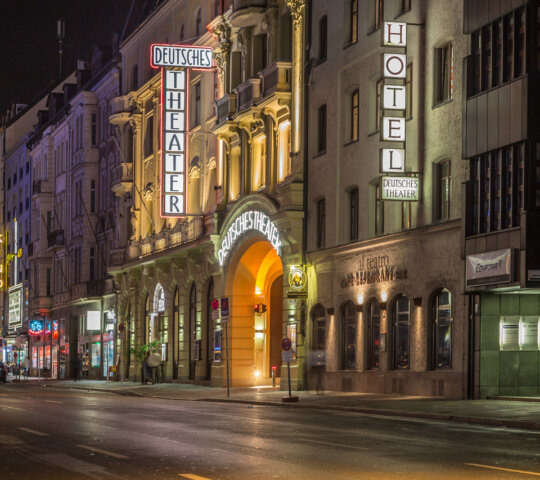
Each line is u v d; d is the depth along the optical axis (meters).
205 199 51.91
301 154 41.31
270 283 47.94
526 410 24.89
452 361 31.38
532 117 28.09
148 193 60.06
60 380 74.06
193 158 53.81
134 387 50.56
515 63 28.83
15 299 100.75
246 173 46.47
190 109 54.59
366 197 36.97
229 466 14.01
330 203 39.38
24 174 98.56
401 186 32.88
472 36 30.73
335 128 39.19
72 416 25.38
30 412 27.33
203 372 51.03
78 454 15.77
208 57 50.72
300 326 40.84
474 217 30.38
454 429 20.59
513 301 30.55
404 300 34.56
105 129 71.25
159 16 58.62
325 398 33.50
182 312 54.12
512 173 28.73
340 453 15.56
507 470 13.33
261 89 44.12
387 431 19.95
